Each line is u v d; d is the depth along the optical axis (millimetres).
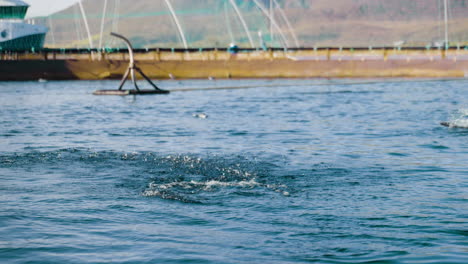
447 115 40562
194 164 19594
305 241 10727
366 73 109875
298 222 12031
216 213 12750
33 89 80375
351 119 38594
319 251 10156
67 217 12227
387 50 113188
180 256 9773
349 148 24250
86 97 63812
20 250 9953
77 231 11172
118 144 25562
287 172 18078
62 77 105438
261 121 37281
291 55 116562
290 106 50938
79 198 14141
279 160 20688
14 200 13836
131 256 9734
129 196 14438
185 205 13508
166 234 11062
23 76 104688
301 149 23922
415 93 67688
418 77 108000
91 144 25531
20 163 19750
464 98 58938
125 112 45250
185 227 11602
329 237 10984
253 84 91250
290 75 109625
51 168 18766
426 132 30172
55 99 60812
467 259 9680
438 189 15477
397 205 13562
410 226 11719
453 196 14562
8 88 83062
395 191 15203
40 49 111812
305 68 110562
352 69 110562
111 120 38438
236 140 27219
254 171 18219
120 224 11742
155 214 12602
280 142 26453
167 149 23828
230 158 21094
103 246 10250
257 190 15258
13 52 108125
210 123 35969
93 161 20250
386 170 18578
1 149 23578
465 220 12188
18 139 27516
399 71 109688
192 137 28469
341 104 52906
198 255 9844
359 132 30734
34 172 17984
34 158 20891
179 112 44906
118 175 17469
